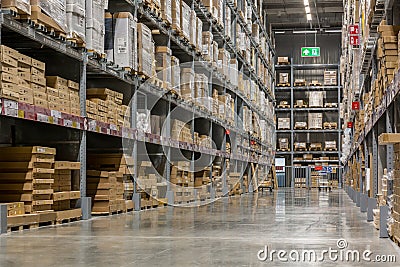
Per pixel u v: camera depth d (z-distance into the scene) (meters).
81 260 3.67
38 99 5.94
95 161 8.22
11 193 5.87
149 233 5.34
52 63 7.20
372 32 7.62
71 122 6.58
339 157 26.05
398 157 4.52
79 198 6.92
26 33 5.64
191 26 11.03
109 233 5.33
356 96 13.29
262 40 20.25
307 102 26.97
